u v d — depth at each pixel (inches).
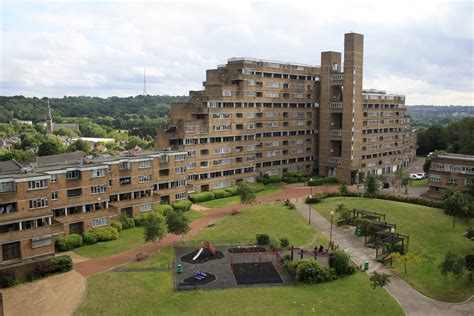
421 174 6038.4
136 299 2130.9
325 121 5797.2
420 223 3491.6
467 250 2893.7
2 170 3078.2
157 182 3823.8
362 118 5664.4
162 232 2837.1
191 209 4040.4
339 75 5595.5
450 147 6555.1
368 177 4581.7
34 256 2647.6
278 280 2380.7
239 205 4202.8
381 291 2218.3
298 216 3730.3
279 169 5703.7
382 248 2839.6
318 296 2148.1
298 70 5777.6
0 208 2603.3
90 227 3149.6
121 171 3503.9
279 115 5595.5
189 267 2566.4
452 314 2001.7
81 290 2246.6
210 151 4697.3
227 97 4815.5
